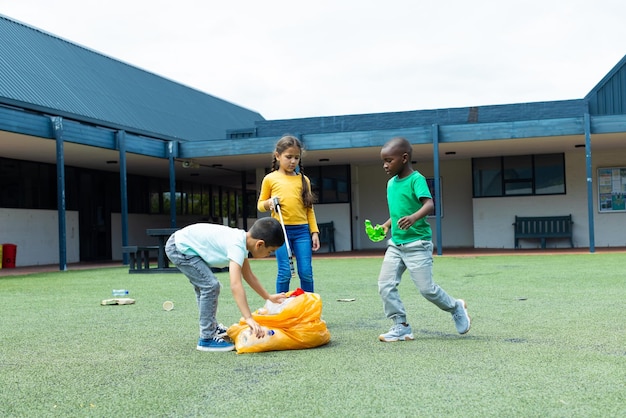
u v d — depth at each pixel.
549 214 15.85
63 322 4.60
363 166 18.08
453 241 17.34
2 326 4.45
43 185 15.45
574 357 3.04
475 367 2.86
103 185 17.59
